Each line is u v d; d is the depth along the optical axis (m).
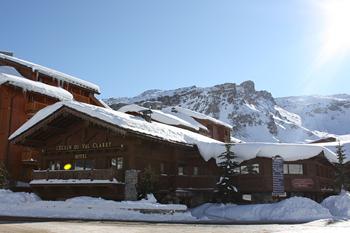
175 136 36.25
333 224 24.41
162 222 24.44
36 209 28.67
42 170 34.75
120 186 31.25
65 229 17.78
